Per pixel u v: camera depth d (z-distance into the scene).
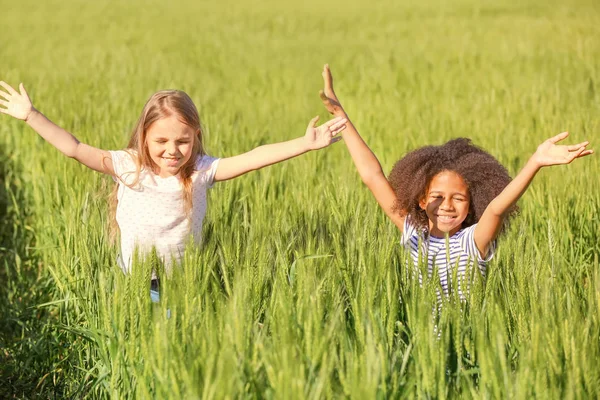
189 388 2.60
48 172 6.48
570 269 4.27
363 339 2.85
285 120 8.97
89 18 24.78
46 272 5.48
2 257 6.32
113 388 3.30
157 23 23.06
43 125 3.69
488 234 3.51
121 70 12.38
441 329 2.90
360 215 4.11
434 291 3.13
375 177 3.95
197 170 3.86
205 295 3.27
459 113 8.59
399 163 3.83
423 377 2.74
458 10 25.44
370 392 2.40
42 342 4.39
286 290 3.18
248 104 10.05
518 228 4.48
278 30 21.53
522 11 24.19
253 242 3.68
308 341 2.71
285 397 2.42
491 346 2.77
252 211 4.60
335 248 3.56
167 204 3.85
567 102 9.07
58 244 5.30
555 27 18.20
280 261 3.45
